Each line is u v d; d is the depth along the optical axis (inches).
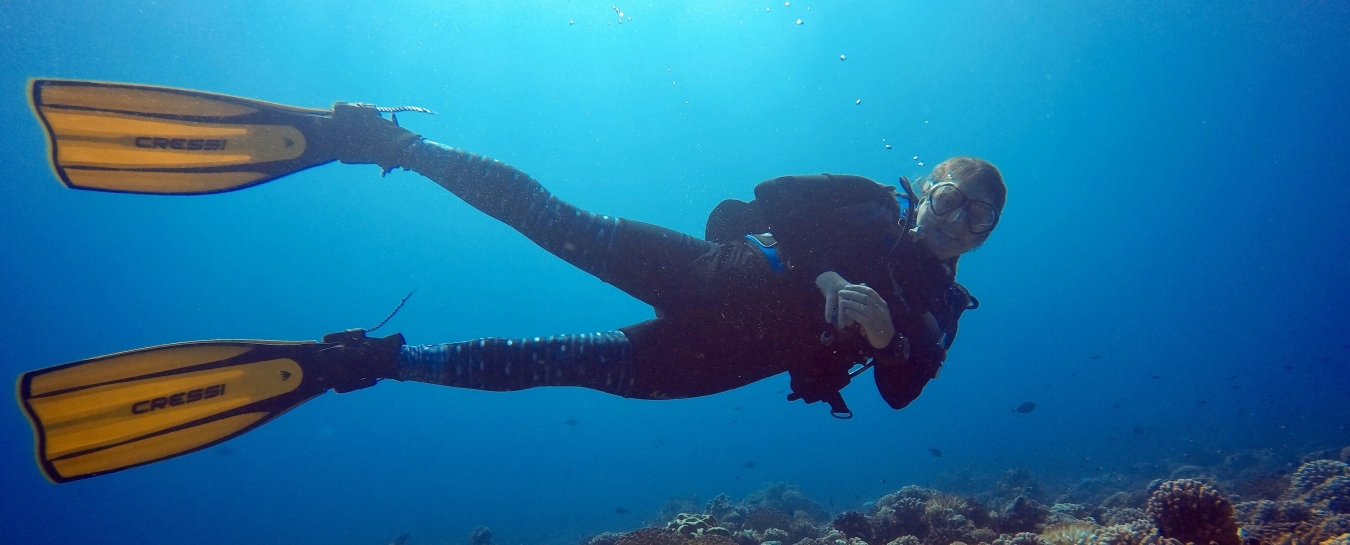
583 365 98.9
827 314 85.0
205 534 1768.0
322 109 108.6
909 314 100.1
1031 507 260.2
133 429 91.3
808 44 1171.9
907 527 255.9
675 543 192.4
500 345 99.0
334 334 98.5
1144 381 2694.4
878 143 1466.5
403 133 105.7
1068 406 2346.2
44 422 88.9
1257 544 152.9
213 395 94.0
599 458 2571.4
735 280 96.9
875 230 99.3
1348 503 224.5
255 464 2632.9
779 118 1337.4
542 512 1370.6
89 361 92.0
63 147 101.8
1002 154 1886.1
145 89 105.0
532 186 100.4
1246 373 2475.4
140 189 103.1
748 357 100.2
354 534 1368.1
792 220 96.4
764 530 353.7
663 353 98.6
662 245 99.5
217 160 104.5
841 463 1514.5
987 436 1795.0
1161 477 662.5
